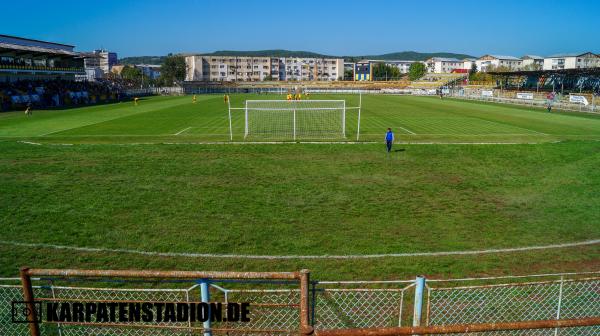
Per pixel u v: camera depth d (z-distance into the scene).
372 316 8.42
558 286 9.84
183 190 18.22
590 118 48.34
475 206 16.42
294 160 24.61
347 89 129.88
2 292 8.96
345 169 22.48
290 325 7.94
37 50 69.69
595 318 4.26
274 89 135.00
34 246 12.22
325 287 9.65
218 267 10.90
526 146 28.92
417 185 19.42
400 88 128.12
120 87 98.50
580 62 165.50
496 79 117.38
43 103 64.50
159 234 13.21
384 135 34.56
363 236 13.16
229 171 21.78
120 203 16.34
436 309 8.74
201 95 107.44
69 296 9.05
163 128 39.06
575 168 22.94
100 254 11.72
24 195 17.33
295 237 13.02
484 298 9.26
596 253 12.03
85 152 26.52
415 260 11.34
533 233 13.57
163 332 7.64
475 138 33.34
